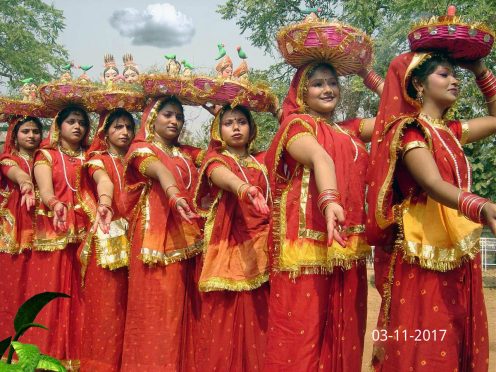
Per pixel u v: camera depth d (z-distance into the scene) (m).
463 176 3.76
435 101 3.87
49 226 6.83
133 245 5.80
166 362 5.52
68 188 6.84
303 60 4.58
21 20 21.33
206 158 5.37
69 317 6.78
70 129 6.89
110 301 6.22
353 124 4.91
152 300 5.61
